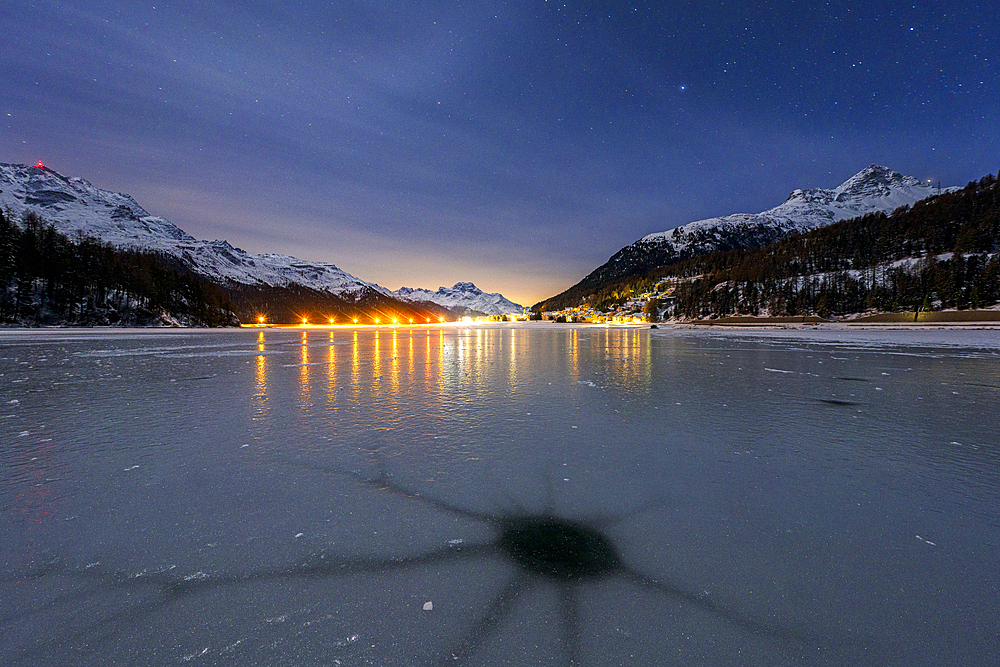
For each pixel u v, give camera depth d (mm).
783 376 14555
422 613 2721
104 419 8219
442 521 3998
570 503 4406
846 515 4113
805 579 3062
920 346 30656
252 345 34344
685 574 3143
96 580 3062
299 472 5320
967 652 2359
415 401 10102
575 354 24891
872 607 2744
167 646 2445
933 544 3551
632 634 2527
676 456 5949
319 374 15414
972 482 4945
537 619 2654
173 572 3162
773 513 4168
